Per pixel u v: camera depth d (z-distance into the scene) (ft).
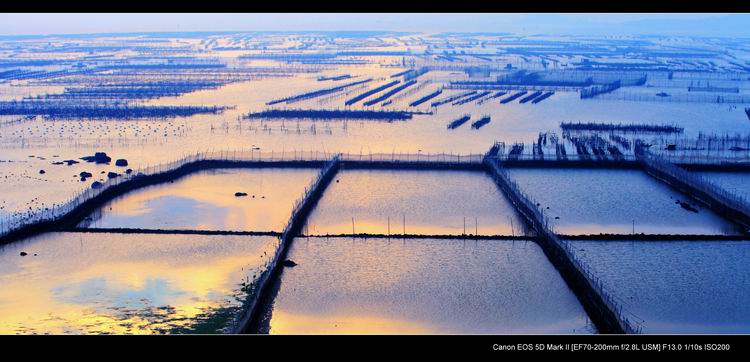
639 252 371.15
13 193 481.87
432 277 339.77
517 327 291.58
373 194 486.38
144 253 370.32
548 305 311.68
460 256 366.22
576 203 466.29
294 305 310.04
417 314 302.25
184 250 374.63
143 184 505.25
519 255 368.27
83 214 436.35
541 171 552.00
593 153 610.65
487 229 414.41
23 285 330.13
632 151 626.64
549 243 372.99
